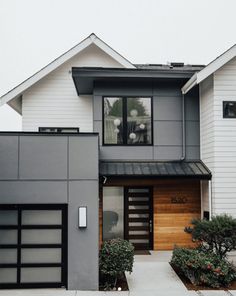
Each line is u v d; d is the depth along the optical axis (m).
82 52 14.23
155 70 11.70
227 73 11.00
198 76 10.57
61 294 7.85
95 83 12.16
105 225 12.23
